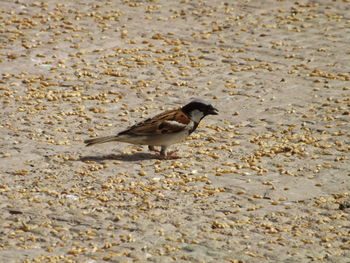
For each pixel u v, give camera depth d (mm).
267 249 11211
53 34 22375
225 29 23594
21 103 17766
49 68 20047
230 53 21703
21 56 20688
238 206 12734
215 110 14641
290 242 11484
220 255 10969
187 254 10984
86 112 17391
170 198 12922
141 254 10930
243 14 24984
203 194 13148
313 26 24109
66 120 16859
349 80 19875
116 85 19125
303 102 18281
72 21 23484
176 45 22141
